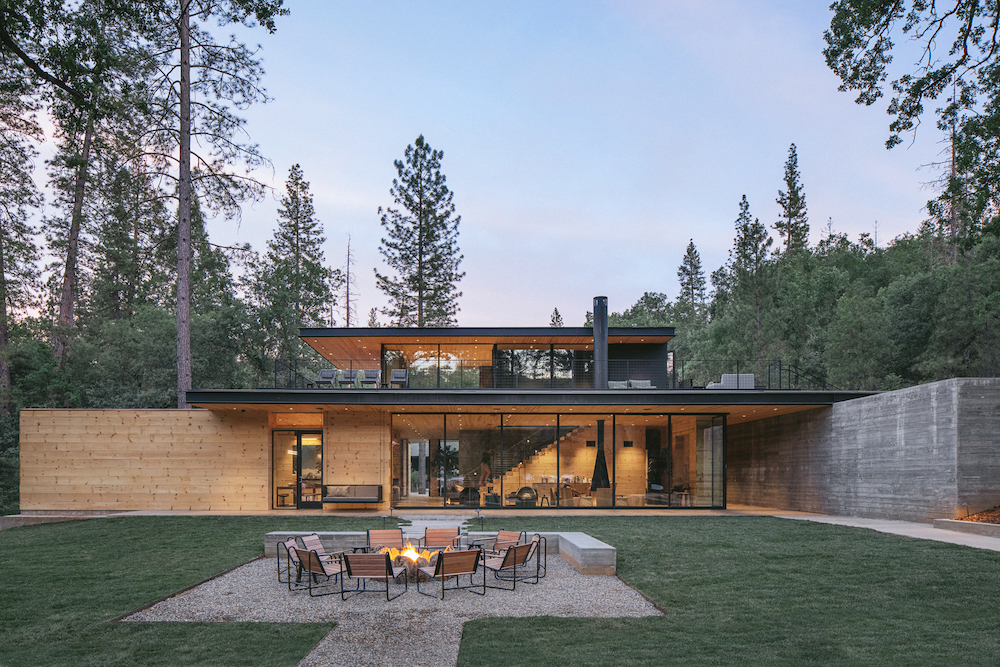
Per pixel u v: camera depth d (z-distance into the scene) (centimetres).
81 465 1938
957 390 1386
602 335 2233
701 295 6775
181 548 1245
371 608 813
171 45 2309
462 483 2031
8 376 3022
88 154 3117
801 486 2027
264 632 706
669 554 1127
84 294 3800
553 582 956
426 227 4119
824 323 4131
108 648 652
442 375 2206
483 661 607
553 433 2061
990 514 1323
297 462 2084
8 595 877
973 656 603
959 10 1200
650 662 600
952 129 1280
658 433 2075
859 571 956
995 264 2873
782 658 607
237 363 3450
